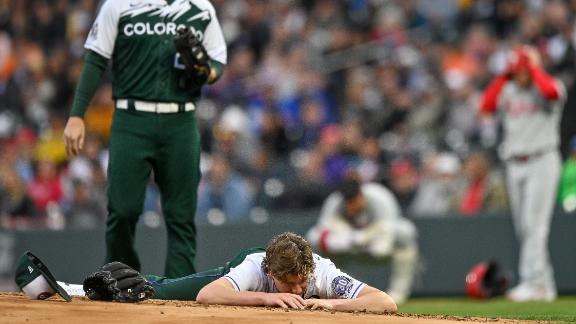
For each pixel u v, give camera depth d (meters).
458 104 60.94
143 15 28.64
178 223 29.23
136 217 28.84
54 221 53.75
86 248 50.84
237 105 63.12
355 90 62.75
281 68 65.56
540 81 43.91
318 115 60.22
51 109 66.69
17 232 51.03
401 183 53.97
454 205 53.34
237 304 24.02
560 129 54.31
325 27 69.38
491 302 44.84
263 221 51.28
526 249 45.22
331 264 25.27
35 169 56.59
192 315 21.47
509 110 45.16
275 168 55.66
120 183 28.59
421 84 63.34
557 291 50.88
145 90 28.64
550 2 64.94
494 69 63.75
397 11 69.56
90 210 54.34
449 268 51.38
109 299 24.14
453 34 67.56
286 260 24.03
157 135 28.75
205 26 29.39
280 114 61.38
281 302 23.75
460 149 57.69
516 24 66.06
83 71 29.02
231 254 50.28
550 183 44.69
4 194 53.91
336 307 24.02
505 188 53.16
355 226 46.53
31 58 69.44
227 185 53.28
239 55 67.00
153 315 21.38
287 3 71.31
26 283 23.95
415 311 38.75
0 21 73.31
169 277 29.12
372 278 51.12
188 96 29.03
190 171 29.17
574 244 50.94
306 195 54.09
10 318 20.84
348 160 54.75
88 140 57.69
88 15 72.56
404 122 60.25
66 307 22.27
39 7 73.50
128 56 28.70
